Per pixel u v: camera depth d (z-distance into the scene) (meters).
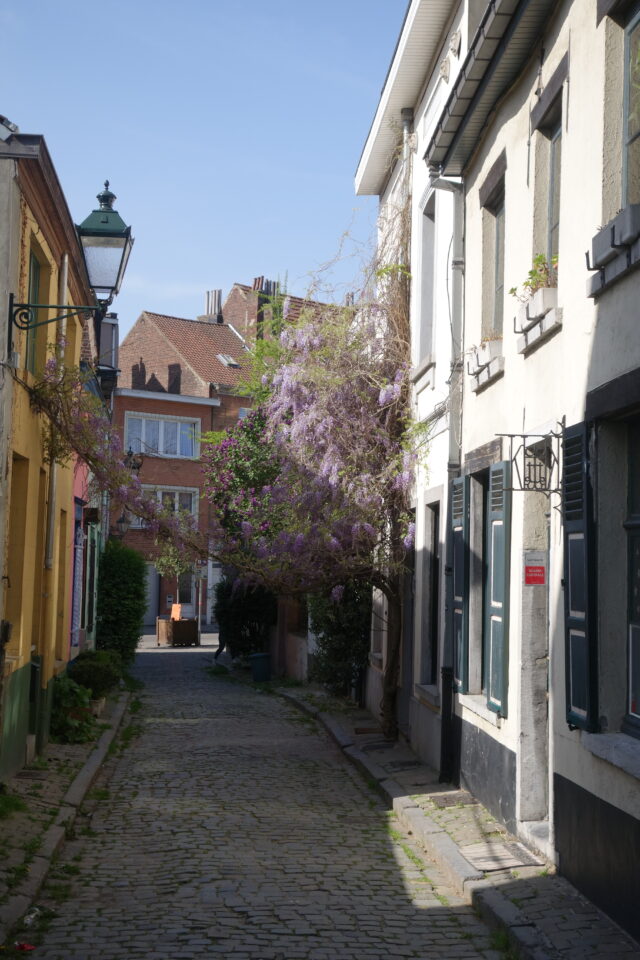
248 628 26.47
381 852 8.33
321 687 20.38
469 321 10.65
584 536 6.69
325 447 13.80
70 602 14.67
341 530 13.38
